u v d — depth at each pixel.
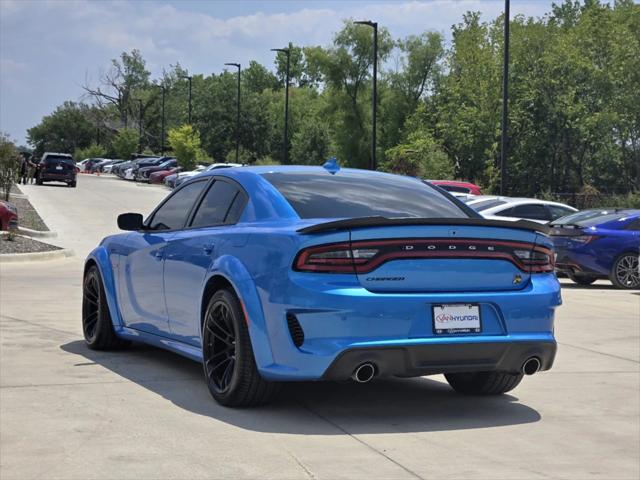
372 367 5.21
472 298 5.42
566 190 60.84
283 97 116.00
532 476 4.52
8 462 4.52
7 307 10.77
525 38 57.25
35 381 6.49
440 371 5.41
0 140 31.44
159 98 121.69
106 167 89.06
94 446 4.83
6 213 21.06
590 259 16.06
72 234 24.88
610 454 4.99
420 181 6.73
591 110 57.75
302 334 5.18
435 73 75.19
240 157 92.81
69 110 147.25
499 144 57.41
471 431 5.40
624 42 54.88
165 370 7.00
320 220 5.56
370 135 76.44
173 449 4.79
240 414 5.62
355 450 4.86
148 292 6.98
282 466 4.52
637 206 41.97
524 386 6.90
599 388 6.85
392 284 5.26
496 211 18.50
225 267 5.67
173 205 7.08
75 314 10.23
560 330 10.13
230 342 5.72
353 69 75.94
